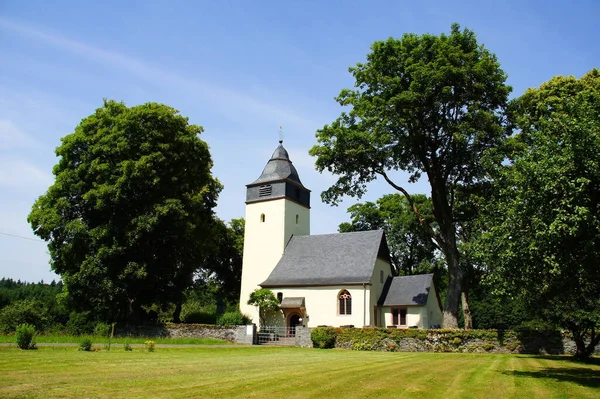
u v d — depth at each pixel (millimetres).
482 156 31875
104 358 18438
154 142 38344
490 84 32344
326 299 43219
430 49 32844
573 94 39594
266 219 51000
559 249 15133
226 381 12766
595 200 15086
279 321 44750
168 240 39250
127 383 11898
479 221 28188
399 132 33406
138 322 39906
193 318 46938
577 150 15148
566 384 14164
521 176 16484
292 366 17672
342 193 37438
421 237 59031
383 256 46656
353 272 43562
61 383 11539
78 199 38125
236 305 60125
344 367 17703
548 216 15359
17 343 20719
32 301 42000
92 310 38531
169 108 41188
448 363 20688
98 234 35719
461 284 34094
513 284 16984
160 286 41312
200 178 43219
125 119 37375
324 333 34156
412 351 31391
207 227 43562
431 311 43469
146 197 37750
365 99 35406
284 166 52781
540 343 28641
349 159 35562
